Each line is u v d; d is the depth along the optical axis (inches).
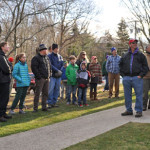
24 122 223.0
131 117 229.3
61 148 148.6
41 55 269.0
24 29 514.3
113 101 346.0
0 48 229.6
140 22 602.9
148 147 142.4
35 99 274.1
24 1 344.5
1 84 224.5
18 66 263.0
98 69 361.1
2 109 228.7
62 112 269.3
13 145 158.9
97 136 168.6
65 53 990.4
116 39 1203.2
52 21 608.4
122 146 144.9
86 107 302.7
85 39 995.9
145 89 265.0
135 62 232.2
